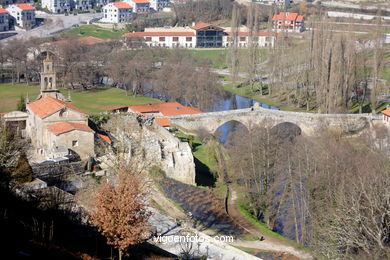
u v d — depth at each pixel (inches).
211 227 4136.3
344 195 3969.0
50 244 2541.8
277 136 6082.7
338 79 7504.9
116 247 2856.8
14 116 5570.9
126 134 5177.2
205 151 5792.3
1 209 2701.8
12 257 2274.9
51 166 4301.2
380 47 7765.8
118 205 2839.6
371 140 6087.6
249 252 3814.0
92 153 4911.4
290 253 3870.6
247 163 5182.1
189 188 4781.0
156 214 4104.3
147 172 4527.6
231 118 6939.0
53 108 5029.5
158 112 6894.7
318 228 3914.9
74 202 3380.9
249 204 4822.8
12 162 3713.1
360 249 3656.5
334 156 5017.2
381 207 3644.2
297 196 4670.3
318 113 7377.0
